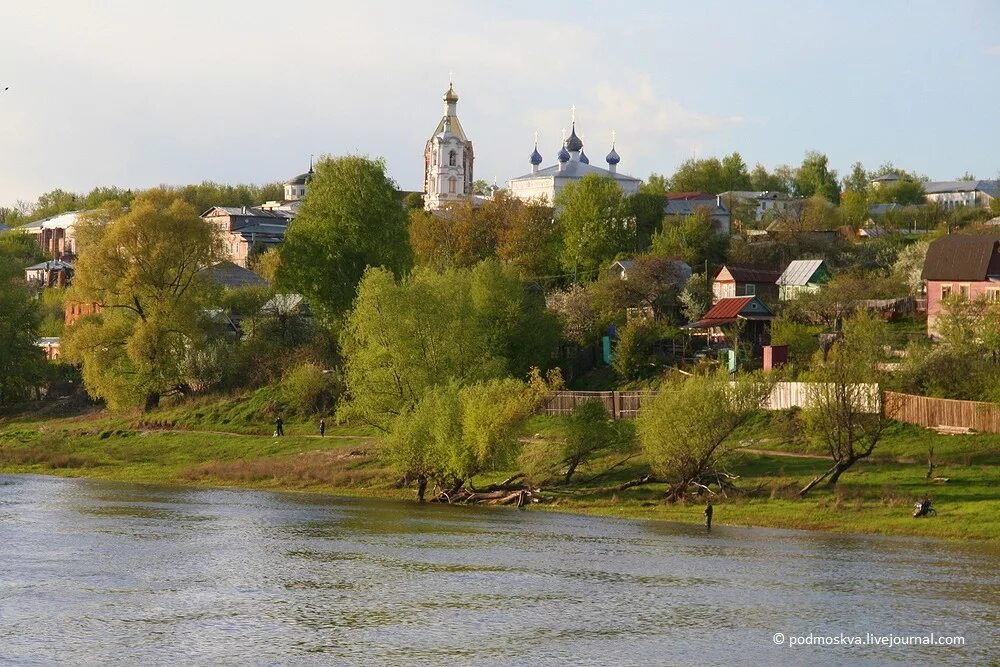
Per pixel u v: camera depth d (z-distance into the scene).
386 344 115.12
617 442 100.62
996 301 119.31
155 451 130.25
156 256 144.00
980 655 52.47
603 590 64.00
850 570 69.19
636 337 134.12
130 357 141.62
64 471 121.88
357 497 104.94
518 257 193.00
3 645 52.75
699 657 52.12
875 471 95.50
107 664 50.38
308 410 139.25
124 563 70.69
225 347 154.12
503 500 99.50
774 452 104.31
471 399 99.38
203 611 59.16
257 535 81.44
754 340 137.12
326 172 156.88
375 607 60.31
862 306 137.62
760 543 78.38
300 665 50.62
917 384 110.62
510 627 56.66
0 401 162.75
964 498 87.62
